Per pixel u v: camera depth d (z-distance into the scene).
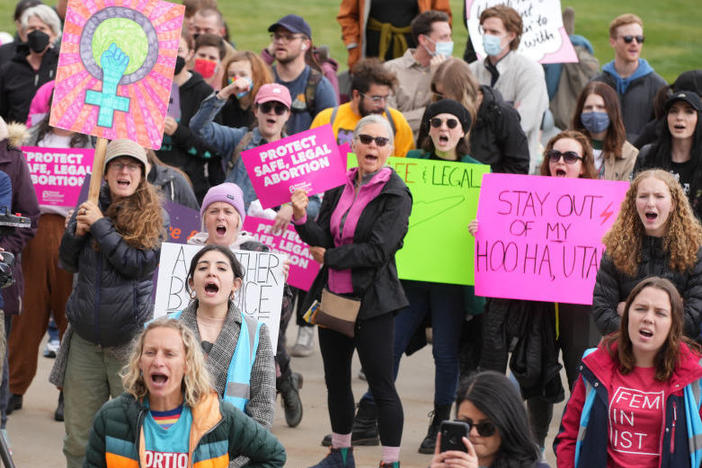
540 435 24.12
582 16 77.00
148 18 22.86
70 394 21.66
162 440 15.97
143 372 15.87
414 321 25.75
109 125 22.70
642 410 17.73
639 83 35.53
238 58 30.64
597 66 41.06
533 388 24.06
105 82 22.73
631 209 21.14
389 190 22.20
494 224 24.61
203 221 22.77
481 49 33.28
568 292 24.00
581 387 18.53
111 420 16.05
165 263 21.30
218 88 34.00
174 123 28.19
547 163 25.42
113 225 21.44
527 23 34.47
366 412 26.14
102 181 22.84
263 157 23.81
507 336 24.12
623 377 17.98
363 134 22.22
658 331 17.48
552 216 24.45
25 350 27.52
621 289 21.33
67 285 27.88
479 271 24.48
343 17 39.19
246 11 76.50
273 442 16.50
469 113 25.55
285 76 31.98
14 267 25.09
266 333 19.14
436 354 25.36
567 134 24.89
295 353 33.09
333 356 22.70
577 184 24.48
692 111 25.52
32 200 25.52
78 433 21.55
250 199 27.91
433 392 29.94
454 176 25.38
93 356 21.59
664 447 17.58
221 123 30.80
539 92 31.58
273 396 18.89
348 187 22.88
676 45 72.75
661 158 26.14
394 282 22.39
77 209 21.94
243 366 18.73
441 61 29.05
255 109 29.00
